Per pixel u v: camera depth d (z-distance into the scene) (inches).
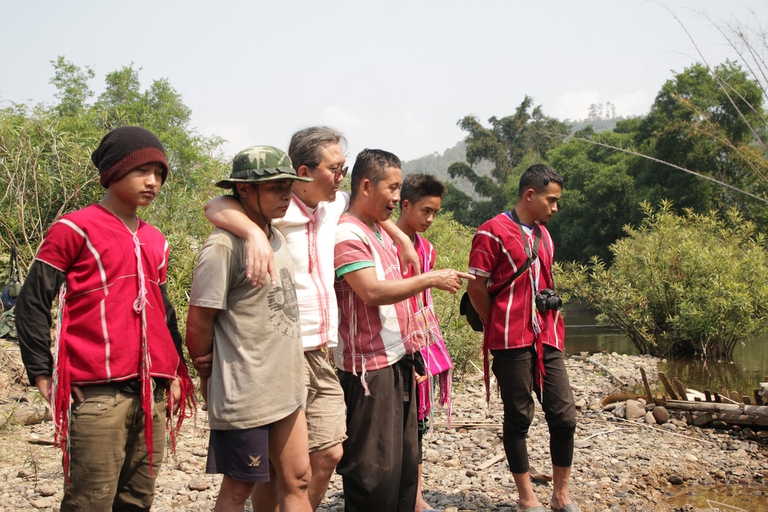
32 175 313.6
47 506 153.9
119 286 107.3
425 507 159.8
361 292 128.3
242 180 108.9
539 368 158.6
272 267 106.1
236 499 110.0
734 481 200.5
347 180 352.8
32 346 101.7
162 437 116.2
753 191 858.1
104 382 105.3
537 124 1865.2
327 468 125.5
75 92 970.7
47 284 102.3
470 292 165.0
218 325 110.0
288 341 111.4
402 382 136.0
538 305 159.0
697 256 502.3
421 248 165.3
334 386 128.0
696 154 952.9
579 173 1320.1
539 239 164.4
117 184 108.4
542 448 219.8
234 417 107.0
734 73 876.0
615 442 233.6
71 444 104.9
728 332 490.0
